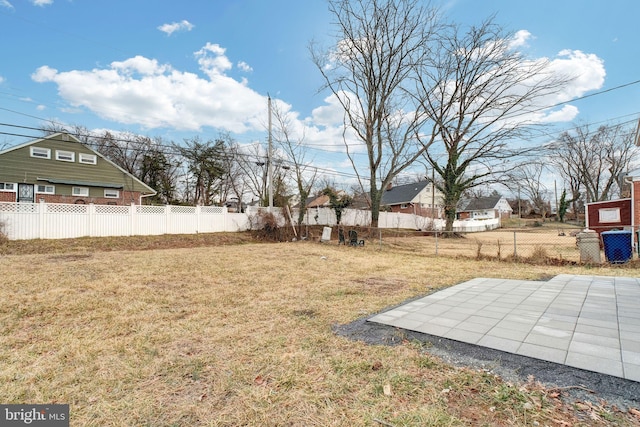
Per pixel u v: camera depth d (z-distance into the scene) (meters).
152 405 1.90
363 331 3.20
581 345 2.70
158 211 14.02
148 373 2.31
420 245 15.27
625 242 7.89
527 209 50.09
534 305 4.12
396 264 8.57
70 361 2.51
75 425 1.72
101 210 12.49
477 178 20.44
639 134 13.25
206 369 2.37
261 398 1.97
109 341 2.93
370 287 5.46
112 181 19.23
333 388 2.08
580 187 38.12
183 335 3.09
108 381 2.19
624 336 2.89
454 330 3.17
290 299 4.58
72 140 17.75
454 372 2.28
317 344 2.85
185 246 12.85
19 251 9.62
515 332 3.08
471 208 46.75
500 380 2.16
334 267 7.84
